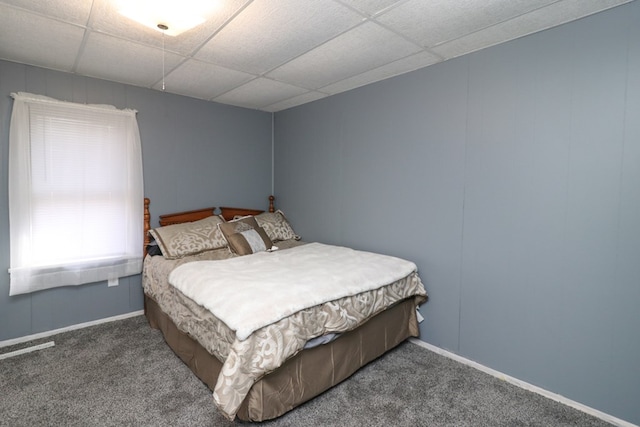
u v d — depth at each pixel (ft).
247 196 13.01
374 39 6.99
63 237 9.00
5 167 8.28
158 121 10.61
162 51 7.65
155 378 7.00
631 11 5.51
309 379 6.15
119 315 10.17
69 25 6.48
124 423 5.66
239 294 5.95
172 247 9.50
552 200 6.48
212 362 6.32
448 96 8.02
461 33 6.70
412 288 8.30
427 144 8.49
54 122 8.76
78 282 9.28
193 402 6.23
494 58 7.20
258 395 5.40
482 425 5.76
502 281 7.25
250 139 13.01
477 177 7.56
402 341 8.55
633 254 5.62
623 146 5.66
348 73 9.01
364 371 7.45
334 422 5.77
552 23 6.25
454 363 7.89
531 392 6.75
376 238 9.88
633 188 5.59
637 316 5.62
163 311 8.28
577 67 6.10
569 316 6.34
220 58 8.04
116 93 9.77
